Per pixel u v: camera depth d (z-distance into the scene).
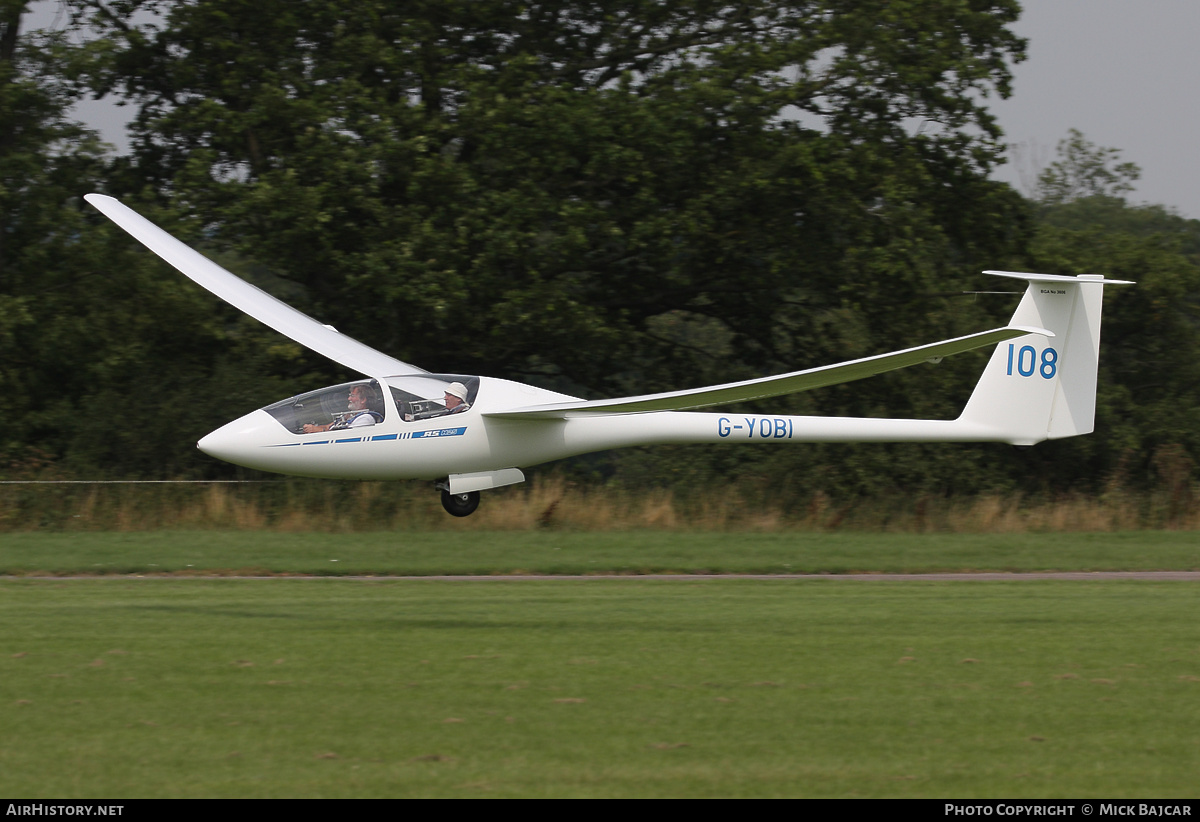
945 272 94.75
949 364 94.19
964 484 88.38
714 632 31.14
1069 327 59.03
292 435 49.66
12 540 52.19
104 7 87.19
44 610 33.69
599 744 20.80
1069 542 57.12
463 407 51.72
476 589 40.72
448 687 24.39
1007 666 27.02
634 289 91.25
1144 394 110.31
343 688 24.17
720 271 91.25
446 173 79.44
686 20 93.00
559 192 84.81
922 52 87.88
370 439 50.38
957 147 94.75
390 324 85.94
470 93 82.38
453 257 79.00
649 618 33.53
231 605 35.28
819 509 68.38
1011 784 19.22
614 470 102.31
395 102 87.56
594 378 94.44
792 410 94.12
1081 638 30.61
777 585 42.81
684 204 86.25
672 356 97.12
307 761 19.72
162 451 74.81
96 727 21.38
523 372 93.69
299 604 35.78
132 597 37.16
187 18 83.38
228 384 77.56
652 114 81.00
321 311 86.75
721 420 56.06
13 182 78.06
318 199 76.81
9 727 21.31
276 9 82.56
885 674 26.09
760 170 84.19
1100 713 23.14
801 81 89.25
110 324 78.88
